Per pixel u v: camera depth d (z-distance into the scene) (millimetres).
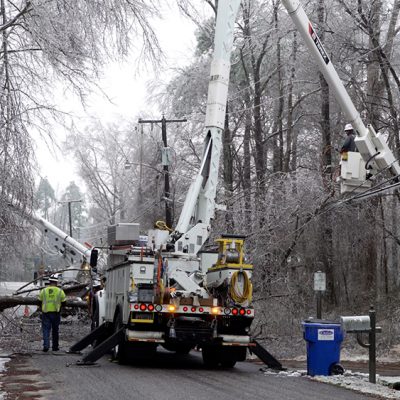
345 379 18875
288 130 53031
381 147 26516
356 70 44594
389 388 17484
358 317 18562
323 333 19891
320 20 40938
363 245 40062
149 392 16000
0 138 21859
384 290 43781
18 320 31438
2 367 21281
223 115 23391
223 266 21734
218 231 36281
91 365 21531
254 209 36750
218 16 23703
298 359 27266
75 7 22031
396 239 39844
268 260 35625
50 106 23031
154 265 21594
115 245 25516
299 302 35469
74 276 51875
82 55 22766
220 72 23375
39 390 16266
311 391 16781
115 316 24062
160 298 21078
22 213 23281
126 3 23016
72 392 15938
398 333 30484
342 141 48312
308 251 38812
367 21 39094
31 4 21672
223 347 22359
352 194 28344
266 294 34906
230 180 56062
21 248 24562
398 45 42812
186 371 21078
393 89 45062
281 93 55406
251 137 60250
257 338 30953
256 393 16219
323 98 43812
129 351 21906
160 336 21312
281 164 54688
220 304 21812
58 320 27875
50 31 21734
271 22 50938
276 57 56281
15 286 39375
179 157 61750
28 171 22406
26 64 22719
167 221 50625
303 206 35625
